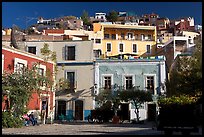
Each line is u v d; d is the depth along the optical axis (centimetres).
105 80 4109
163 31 10412
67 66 4138
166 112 1670
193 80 2486
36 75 2769
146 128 2394
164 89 3959
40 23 10681
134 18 12262
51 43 4191
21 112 2597
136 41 7288
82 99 4041
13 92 2492
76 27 10200
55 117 4038
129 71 4103
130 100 3538
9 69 2906
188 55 3238
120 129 2275
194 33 8838
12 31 5169
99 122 3469
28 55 3206
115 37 7281
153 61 4084
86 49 4147
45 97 3422
